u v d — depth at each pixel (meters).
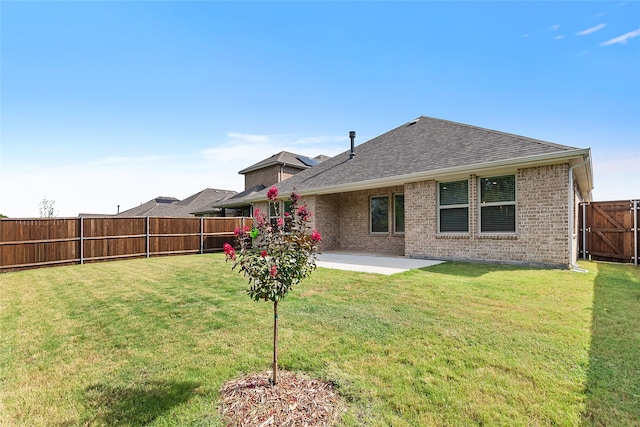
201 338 4.26
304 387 2.97
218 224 17.30
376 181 11.83
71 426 2.54
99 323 5.00
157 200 41.50
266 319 4.90
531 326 4.27
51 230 12.38
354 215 15.38
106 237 13.73
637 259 10.48
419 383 2.97
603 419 2.44
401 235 13.60
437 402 2.69
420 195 11.33
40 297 6.85
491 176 9.77
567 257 8.36
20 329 4.79
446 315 4.78
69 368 3.52
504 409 2.57
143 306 5.89
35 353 3.92
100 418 2.63
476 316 4.70
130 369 3.46
